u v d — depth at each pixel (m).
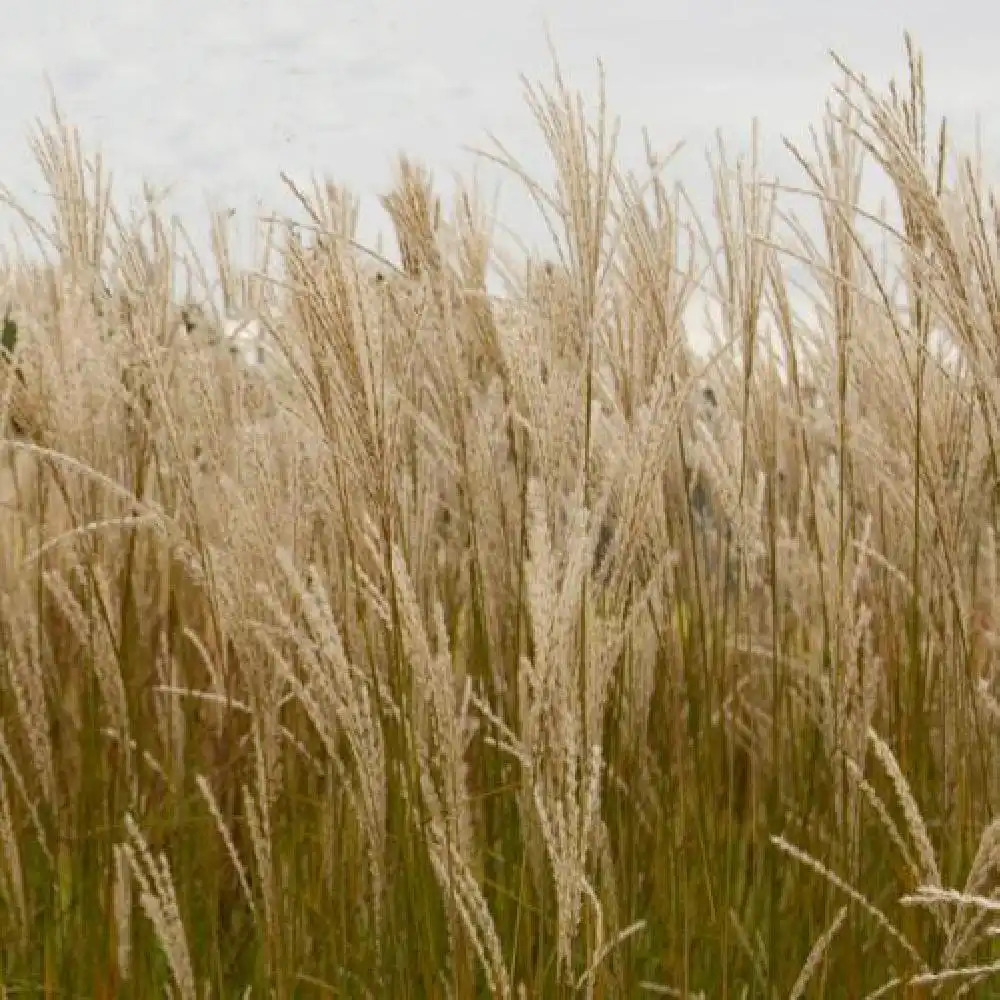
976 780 4.04
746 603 4.32
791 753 4.41
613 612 3.42
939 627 4.01
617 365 3.95
